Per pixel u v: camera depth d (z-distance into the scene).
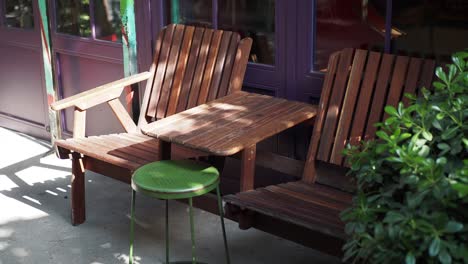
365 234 2.42
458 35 3.35
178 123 3.46
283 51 3.96
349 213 2.57
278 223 3.15
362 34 3.67
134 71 4.72
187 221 4.18
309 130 3.94
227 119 3.46
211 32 4.09
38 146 5.53
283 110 3.55
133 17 4.62
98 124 5.23
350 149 2.80
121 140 4.07
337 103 3.48
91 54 5.05
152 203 4.44
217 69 4.02
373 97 3.37
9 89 5.88
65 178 4.87
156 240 3.95
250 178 3.39
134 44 4.68
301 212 3.06
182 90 4.17
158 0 4.46
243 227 3.24
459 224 2.15
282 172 3.88
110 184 4.75
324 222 2.95
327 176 3.51
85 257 3.78
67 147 3.94
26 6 5.45
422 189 2.25
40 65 5.49
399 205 2.42
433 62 3.21
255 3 4.06
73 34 5.16
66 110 5.43
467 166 2.25
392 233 2.29
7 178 4.89
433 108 2.49
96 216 4.27
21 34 5.55
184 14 4.43
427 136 2.43
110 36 4.90
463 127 2.41
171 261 3.71
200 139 3.23
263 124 3.37
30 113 5.76
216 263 3.68
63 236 4.03
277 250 3.81
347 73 3.47
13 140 5.68
